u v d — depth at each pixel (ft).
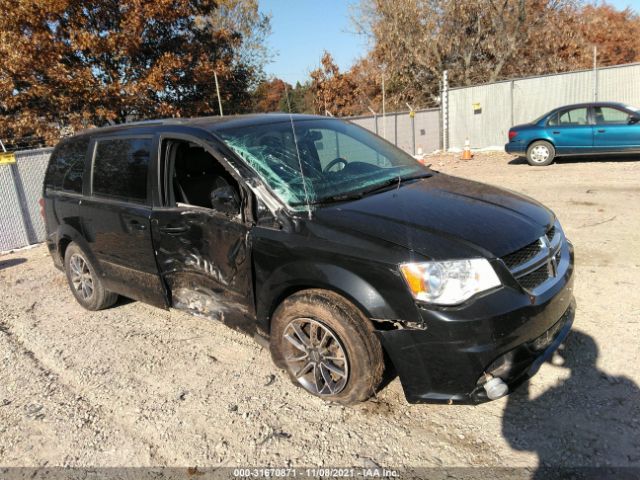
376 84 86.89
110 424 10.64
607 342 11.85
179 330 14.73
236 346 13.47
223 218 11.45
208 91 63.98
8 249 26.89
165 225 12.67
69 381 12.48
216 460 9.32
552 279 10.00
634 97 52.70
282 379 11.72
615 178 32.48
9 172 26.66
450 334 8.70
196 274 12.41
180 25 61.46
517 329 8.87
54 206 16.61
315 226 10.12
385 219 10.00
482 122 62.28
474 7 79.15
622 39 108.58
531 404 10.03
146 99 56.18
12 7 49.55
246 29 90.48
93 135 15.69
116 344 14.15
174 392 11.56
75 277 16.80
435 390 9.09
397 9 80.38
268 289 10.68
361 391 9.86
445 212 10.35
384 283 9.08
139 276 13.93
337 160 13.02
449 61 83.20
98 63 56.29
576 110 41.06
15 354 14.15
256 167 11.26
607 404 9.78
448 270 8.82
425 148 64.59
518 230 9.87
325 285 9.70
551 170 39.22
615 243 18.72
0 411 11.46
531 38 82.38
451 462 8.80
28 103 53.78
